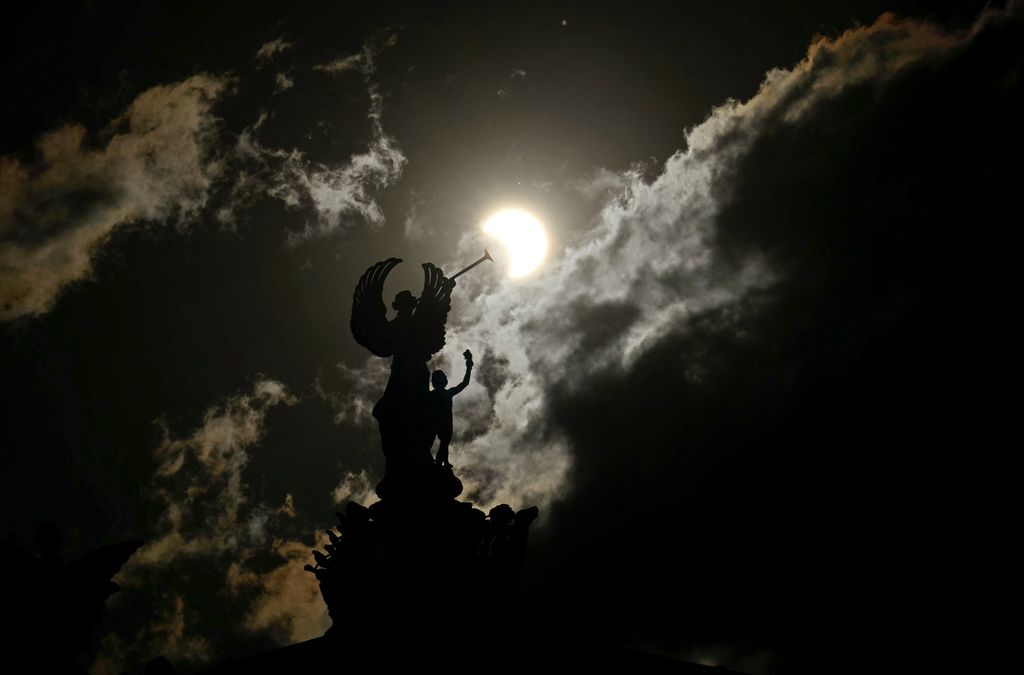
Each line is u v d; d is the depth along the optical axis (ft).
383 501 201.57
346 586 196.44
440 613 189.78
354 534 199.00
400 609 190.60
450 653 183.01
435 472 203.41
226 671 185.88
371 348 208.54
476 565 195.62
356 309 209.87
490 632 187.52
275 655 189.88
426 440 205.26
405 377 207.31
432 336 211.41
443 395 208.23
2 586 179.11
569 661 182.80
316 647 190.08
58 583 182.09
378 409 206.90
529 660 182.39
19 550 181.98
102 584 185.06
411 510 199.21
